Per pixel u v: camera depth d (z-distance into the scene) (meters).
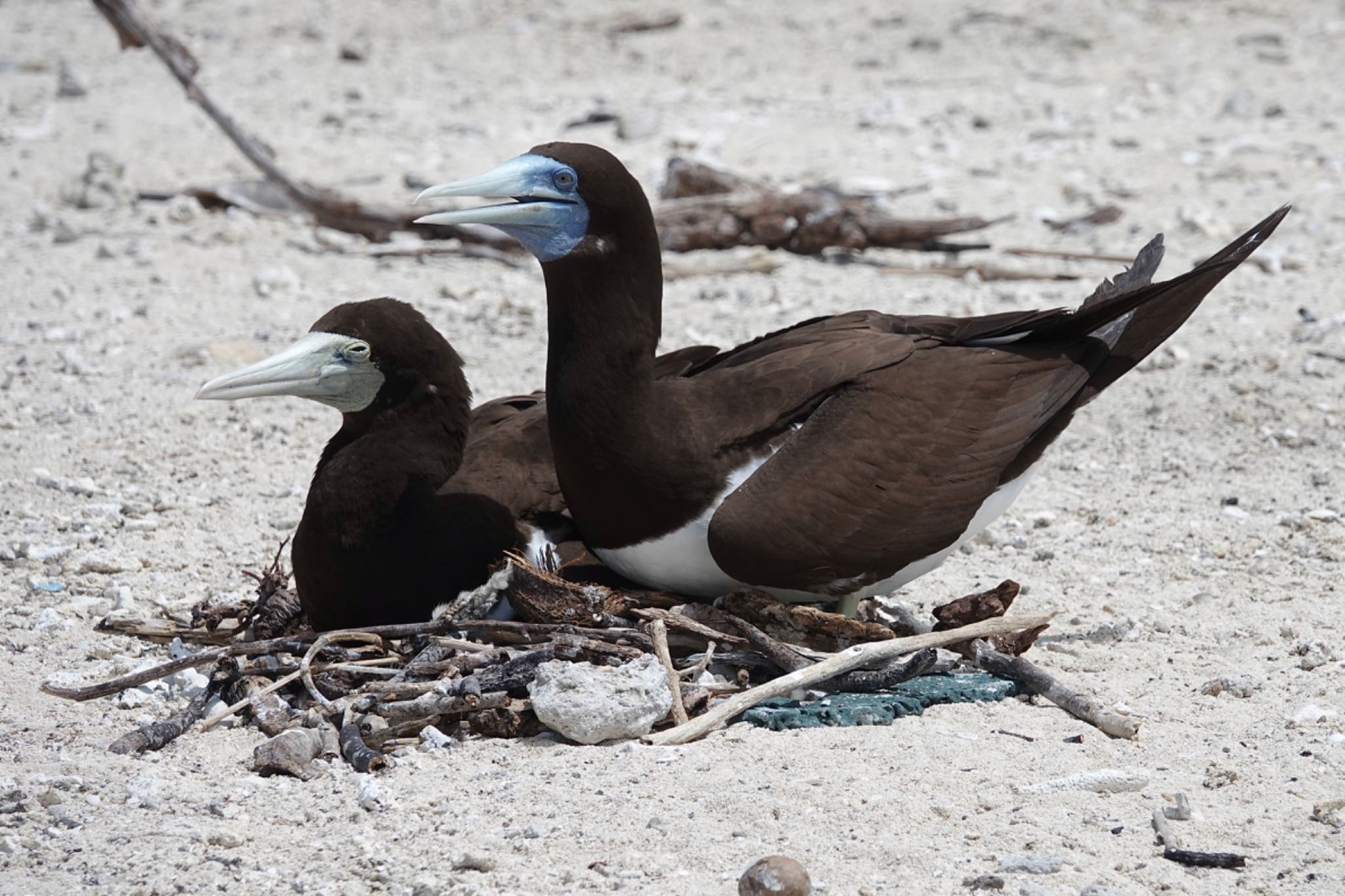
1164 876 8.23
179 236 21.78
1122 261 20.11
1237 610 11.91
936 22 34.38
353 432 11.21
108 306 19.02
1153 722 10.02
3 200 23.31
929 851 8.39
